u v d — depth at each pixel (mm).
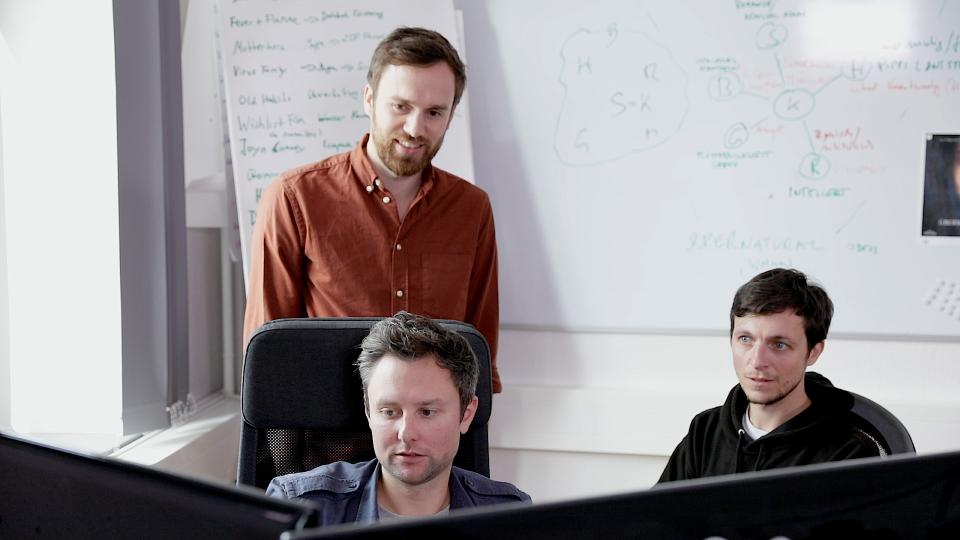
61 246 2104
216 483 663
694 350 2576
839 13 2447
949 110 2434
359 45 2469
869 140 2465
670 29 2508
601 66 2543
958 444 2432
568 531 652
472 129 2611
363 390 1348
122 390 2125
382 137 1930
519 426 2617
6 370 2088
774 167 2504
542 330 2627
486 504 1368
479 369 1443
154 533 681
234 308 2818
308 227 2018
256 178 2480
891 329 2498
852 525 727
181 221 2326
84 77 2080
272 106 2475
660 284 2574
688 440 1635
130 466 705
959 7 2404
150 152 2193
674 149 2537
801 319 1443
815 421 1448
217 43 2594
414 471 1263
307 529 603
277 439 1414
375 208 2045
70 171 2096
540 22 2557
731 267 2541
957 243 2453
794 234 2512
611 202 2574
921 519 747
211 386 2770
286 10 2469
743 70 2492
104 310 2117
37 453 760
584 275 2604
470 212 2133
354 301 2041
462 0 2578
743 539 698
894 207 2473
